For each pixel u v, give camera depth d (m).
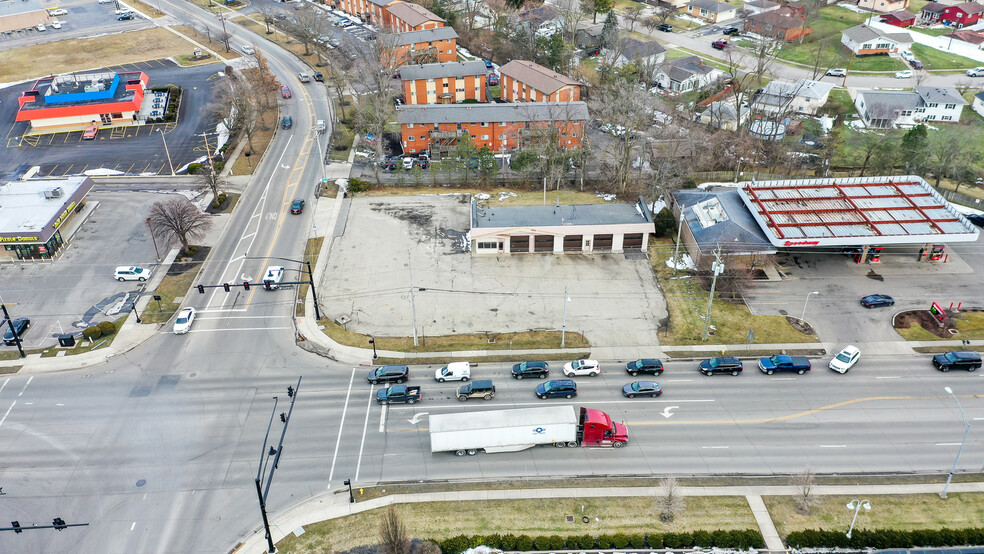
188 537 53.12
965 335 73.75
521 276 84.81
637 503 55.25
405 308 79.31
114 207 100.06
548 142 103.75
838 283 82.75
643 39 173.00
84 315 78.62
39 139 121.31
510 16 160.50
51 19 187.88
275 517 54.69
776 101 132.12
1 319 77.50
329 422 63.88
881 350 72.12
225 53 160.75
